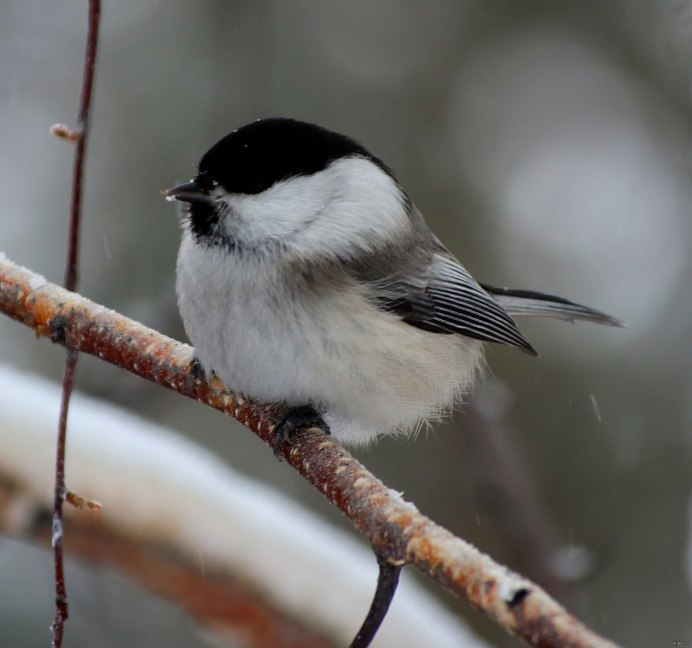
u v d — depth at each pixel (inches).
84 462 291.7
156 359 236.2
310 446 216.1
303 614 301.1
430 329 274.1
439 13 462.3
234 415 240.1
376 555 173.2
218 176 248.5
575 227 481.7
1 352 424.5
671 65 462.0
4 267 232.5
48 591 365.7
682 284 470.0
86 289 407.5
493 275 459.8
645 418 445.4
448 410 286.5
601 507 431.2
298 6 434.6
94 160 422.3
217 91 418.9
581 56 470.6
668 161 479.5
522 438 442.6
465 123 465.7
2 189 434.0
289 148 251.4
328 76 436.1
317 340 239.0
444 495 434.6
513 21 468.8
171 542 295.9
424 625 303.3
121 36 426.9
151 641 374.3
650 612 414.6
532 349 307.1
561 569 355.9
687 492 430.9
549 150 491.8
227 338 238.7
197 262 246.5
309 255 244.2
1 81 440.5
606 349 458.6
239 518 301.1
